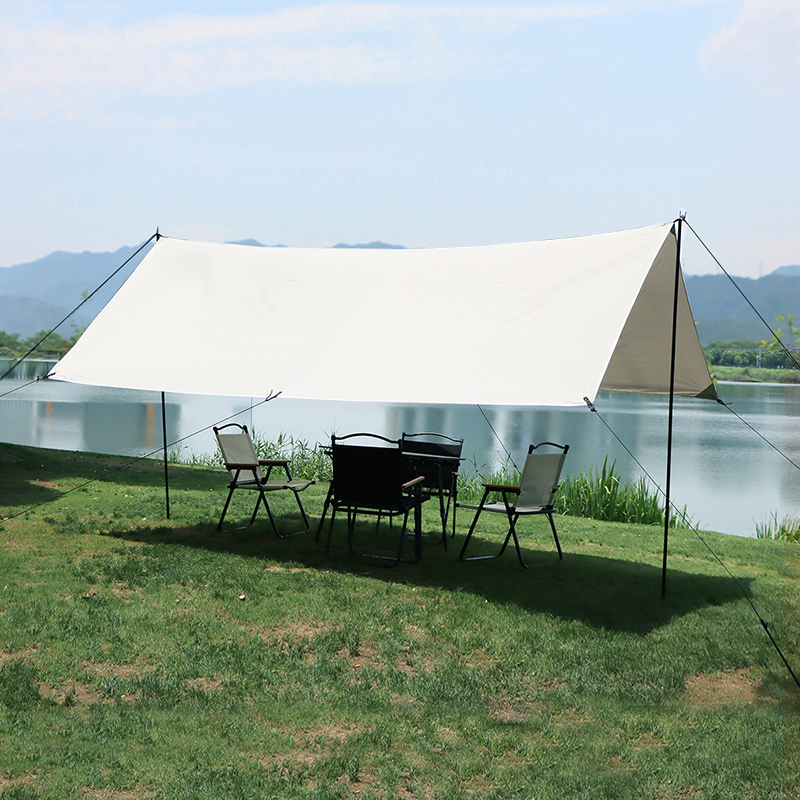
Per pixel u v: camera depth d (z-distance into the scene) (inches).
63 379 283.6
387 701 153.2
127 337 304.0
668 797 121.6
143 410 1282.0
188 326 304.5
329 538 259.6
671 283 281.4
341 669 167.8
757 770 129.4
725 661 181.3
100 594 207.9
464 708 152.0
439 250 329.4
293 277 323.0
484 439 969.5
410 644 183.0
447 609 208.1
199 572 232.5
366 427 1071.6
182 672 160.7
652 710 154.7
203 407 1416.1
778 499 550.0
